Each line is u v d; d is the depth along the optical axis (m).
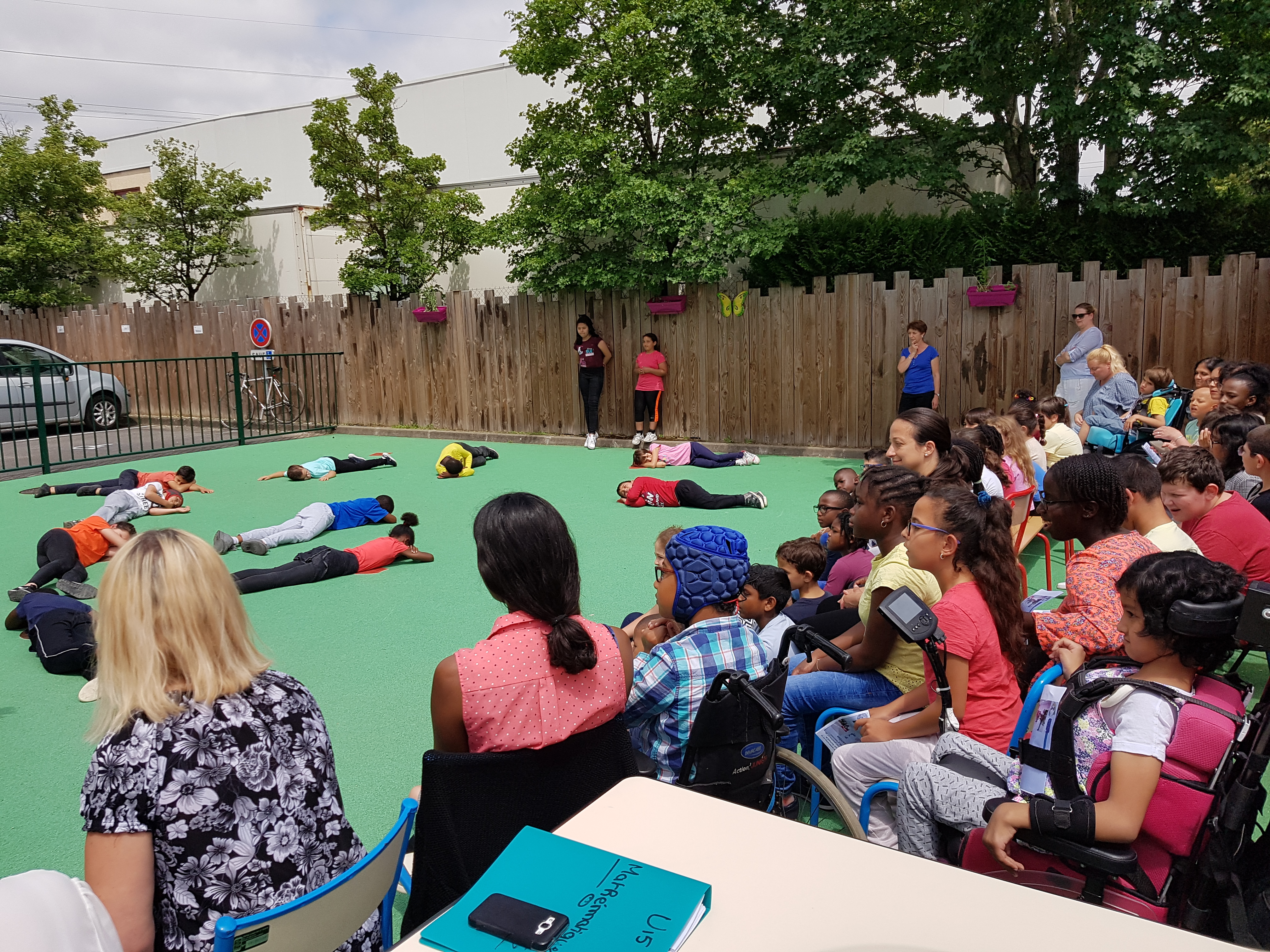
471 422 13.73
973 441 4.57
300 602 5.82
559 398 12.98
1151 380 7.39
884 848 1.42
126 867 1.59
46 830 3.21
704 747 2.24
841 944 1.18
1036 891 1.31
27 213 18.09
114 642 1.68
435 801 2.00
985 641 2.53
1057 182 10.49
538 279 12.32
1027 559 6.46
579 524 7.82
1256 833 2.56
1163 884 1.81
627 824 1.49
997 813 1.95
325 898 1.63
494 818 2.04
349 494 9.34
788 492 8.98
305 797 1.76
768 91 11.25
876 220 11.09
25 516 8.46
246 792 1.67
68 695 4.41
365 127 15.16
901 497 3.20
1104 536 3.13
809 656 3.46
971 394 10.11
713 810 1.54
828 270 11.25
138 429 14.03
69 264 18.84
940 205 11.86
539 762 2.06
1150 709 1.82
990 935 1.20
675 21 10.96
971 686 2.56
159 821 1.61
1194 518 3.69
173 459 11.76
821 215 12.18
